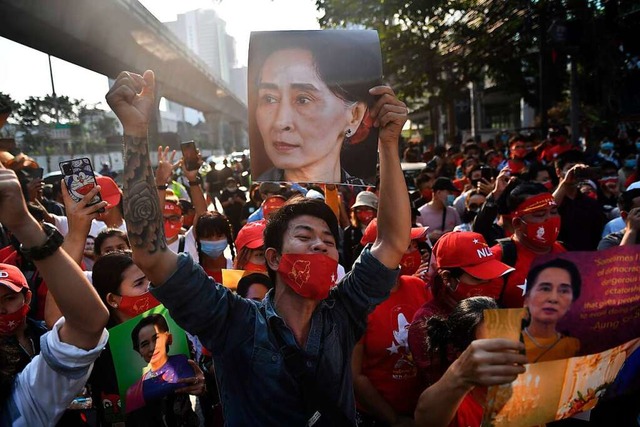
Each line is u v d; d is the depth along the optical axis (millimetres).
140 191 1783
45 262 1675
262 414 1755
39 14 16469
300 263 1796
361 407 2840
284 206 1907
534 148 11484
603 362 1673
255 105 2176
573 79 12391
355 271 2043
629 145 10875
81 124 39188
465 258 2861
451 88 20016
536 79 21500
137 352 2502
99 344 1853
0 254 2998
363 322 2021
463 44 15250
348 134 2131
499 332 1539
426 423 1705
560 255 1604
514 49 16906
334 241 1881
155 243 1771
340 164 2141
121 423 2561
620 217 4684
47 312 2539
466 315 2205
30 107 33719
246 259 3535
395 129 2033
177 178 15883
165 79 32562
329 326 1905
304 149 2145
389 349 2873
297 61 2135
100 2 18047
